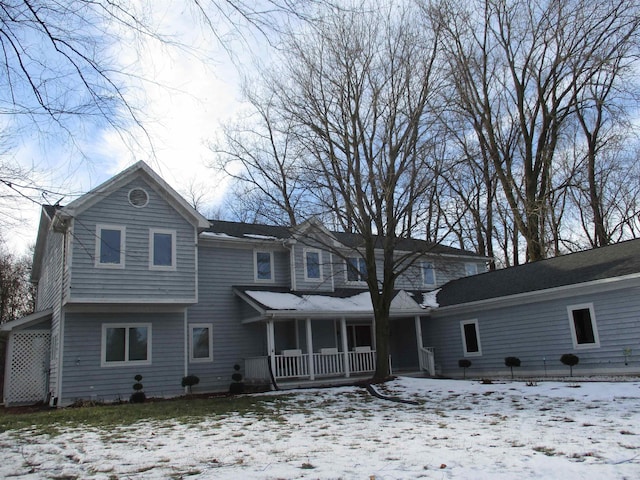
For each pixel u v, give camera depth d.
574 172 26.34
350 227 18.17
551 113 24.38
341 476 5.21
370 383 16.48
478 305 19.62
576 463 5.51
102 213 15.89
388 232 17.69
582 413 9.12
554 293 16.98
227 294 19.77
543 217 23.48
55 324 16.72
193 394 17.50
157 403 13.81
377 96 16.73
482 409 10.48
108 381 15.77
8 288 32.78
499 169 24.97
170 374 16.80
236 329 19.61
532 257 23.84
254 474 5.39
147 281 16.20
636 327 15.02
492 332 19.36
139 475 5.52
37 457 6.69
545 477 5.02
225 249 20.20
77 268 15.14
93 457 6.59
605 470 5.18
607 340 15.68
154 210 16.88
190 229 17.48
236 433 8.38
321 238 22.03
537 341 17.70
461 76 22.98
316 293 21.11
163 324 17.05
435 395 13.48
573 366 16.48
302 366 18.16
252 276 20.58
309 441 7.44
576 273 17.23
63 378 15.16
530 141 25.00
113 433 8.63
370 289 17.95
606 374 15.57
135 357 16.36
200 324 18.86
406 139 16.78
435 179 16.58
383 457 6.09
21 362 17.50
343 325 19.28
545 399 11.29
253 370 18.55
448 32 20.77
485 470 5.32
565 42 23.02
